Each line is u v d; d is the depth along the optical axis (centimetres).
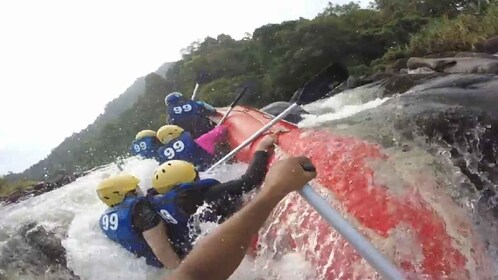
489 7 961
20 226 517
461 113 404
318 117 581
